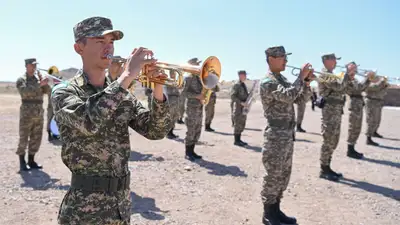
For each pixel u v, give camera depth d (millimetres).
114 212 2564
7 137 12117
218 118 21859
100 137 2564
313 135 15031
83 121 2281
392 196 7078
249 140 13398
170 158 9680
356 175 8555
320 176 8258
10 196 6375
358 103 10211
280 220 5574
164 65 2785
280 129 5309
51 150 10383
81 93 2572
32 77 8070
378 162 9992
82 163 2533
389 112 28969
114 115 2662
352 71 7684
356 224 5637
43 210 5766
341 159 10188
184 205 6195
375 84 12359
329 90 7934
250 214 5895
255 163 9531
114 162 2611
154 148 10961
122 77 2338
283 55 5293
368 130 12844
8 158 9188
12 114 18812
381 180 8203
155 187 7129
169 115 2844
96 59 2637
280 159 5277
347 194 7133
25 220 5352
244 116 12055
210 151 10922
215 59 2883
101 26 2594
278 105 5285
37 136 8250
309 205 6449
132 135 13109
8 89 44031
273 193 5387
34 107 8078
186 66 2852
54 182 7297
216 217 5699
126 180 2707
